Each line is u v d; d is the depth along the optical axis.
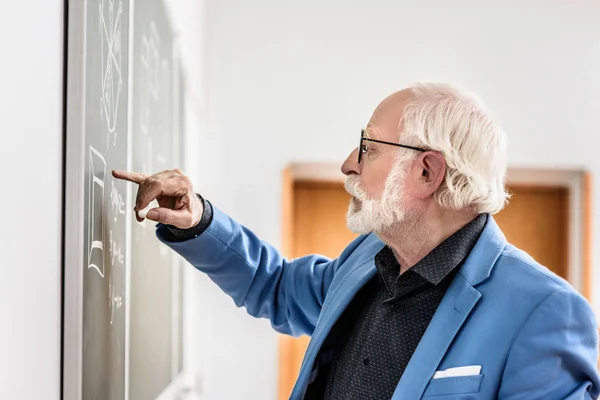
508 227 3.59
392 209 1.39
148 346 1.69
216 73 3.32
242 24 3.34
